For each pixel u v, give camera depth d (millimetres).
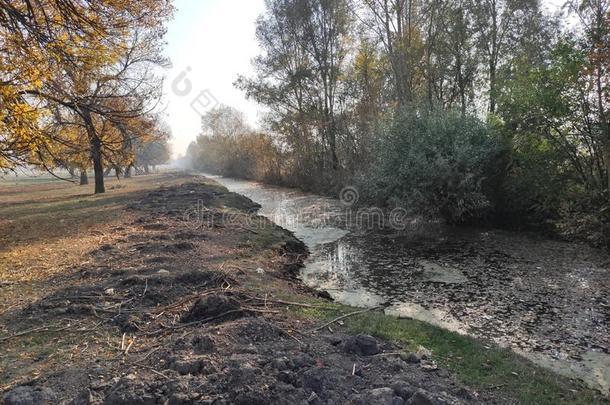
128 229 11781
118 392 3172
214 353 3908
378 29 20797
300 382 3402
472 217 12859
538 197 11445
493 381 3863
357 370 3697
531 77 10883
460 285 7645
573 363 4699
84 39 8547
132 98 13086
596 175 10195
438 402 3092
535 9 19641
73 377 3615
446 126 12250
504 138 12312
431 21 19406
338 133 24406
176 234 10555
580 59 9508
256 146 36938
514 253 9711
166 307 5402
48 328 4805
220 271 6902
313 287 7805
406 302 6863
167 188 26719
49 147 9352
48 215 15703
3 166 8562
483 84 21234
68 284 6543
